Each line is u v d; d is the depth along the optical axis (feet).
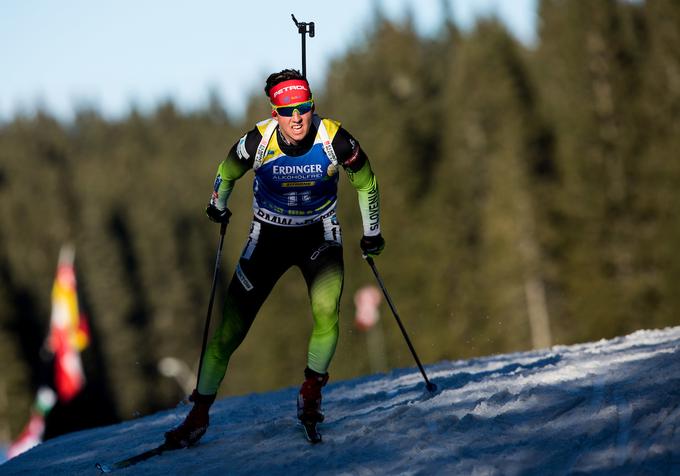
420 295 409.28
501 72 442.09
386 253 421.59
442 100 524.93
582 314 364.99
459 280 409.08
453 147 452.35
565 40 390.63
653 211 361.10
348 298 416.46
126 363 568.82
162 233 653.71
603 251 365.61
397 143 456.86
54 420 497.87
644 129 373.81
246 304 44.78
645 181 363.15
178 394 592.60
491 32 453.99
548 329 375.25
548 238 376.07
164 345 619.26
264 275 44.83
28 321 596.70
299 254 45.09
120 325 575.38
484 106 444.14
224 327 44.88
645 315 353.10
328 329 43.65
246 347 473.67
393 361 401.08
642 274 357.20
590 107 379.96
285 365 455.63
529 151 421.59
